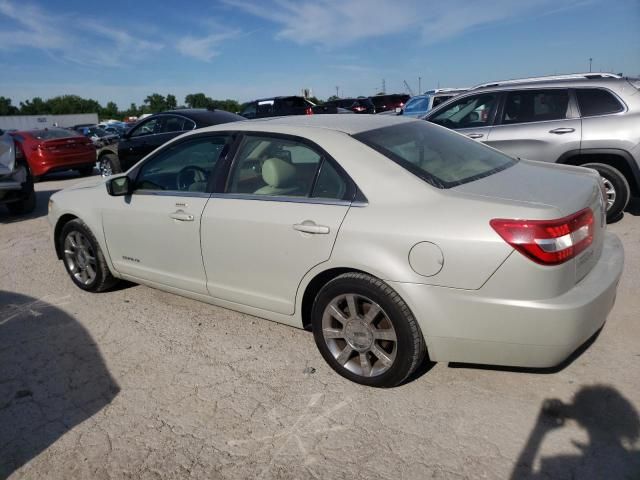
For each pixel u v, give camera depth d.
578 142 5.79
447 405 2.93
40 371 3.59
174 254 3.94
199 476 2.55
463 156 3.44
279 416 2.95
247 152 3.60
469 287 2.66
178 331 4.03
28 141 13.36
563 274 2.60
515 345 2.67
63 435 2.92
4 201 8.27
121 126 38.91
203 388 3.27
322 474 2.51
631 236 5.42
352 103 25.38
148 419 3.00
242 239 3.44
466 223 2.66
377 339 3.02
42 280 5.35
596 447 2.54
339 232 2.99
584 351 3.33
